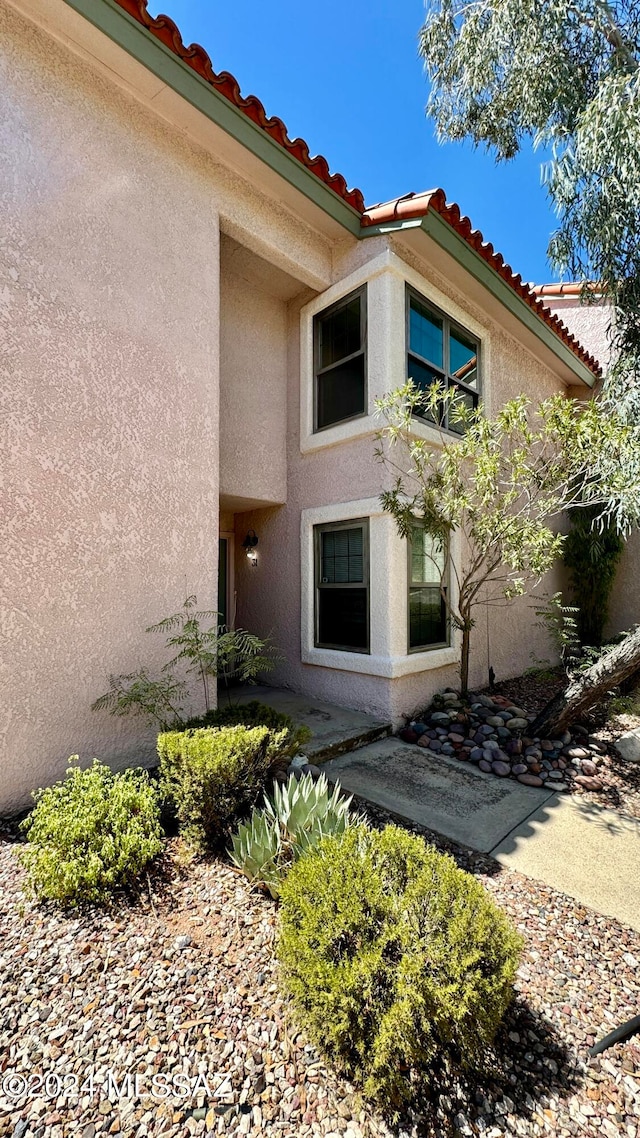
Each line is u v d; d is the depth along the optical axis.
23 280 4.53
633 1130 2.04
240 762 3.91
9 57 4.47
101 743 5.00
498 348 9.34
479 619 8.88
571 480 6.26
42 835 3.36
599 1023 2.53
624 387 6.73
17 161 4.50
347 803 3.79
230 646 5.64
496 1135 2.01
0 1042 2.31
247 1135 1.97
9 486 4.42
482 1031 2.11
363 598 7.29
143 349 5.43
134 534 5.32
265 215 6.77
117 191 5.22
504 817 4.66
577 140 5.57
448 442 7.78
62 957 2.80
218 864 3.69
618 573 12.20
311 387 8.24
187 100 5.34
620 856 4.07
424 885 2.50
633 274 6.34
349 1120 2.04
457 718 6.82
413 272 7.22
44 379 4.65
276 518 8.95
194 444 5.91
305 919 2.42
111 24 4.66
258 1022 2.44
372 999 2.12
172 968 2.74
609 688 6.02
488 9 5.84
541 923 3.28
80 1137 1.95
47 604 4.65
